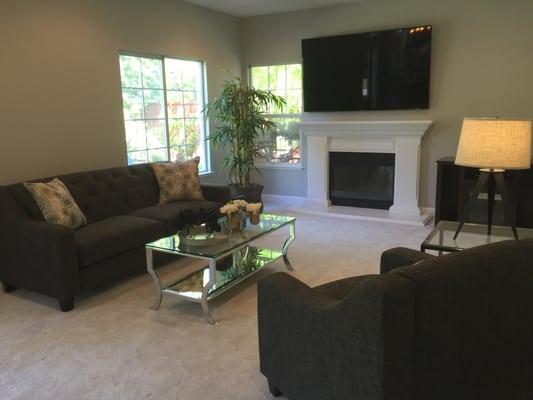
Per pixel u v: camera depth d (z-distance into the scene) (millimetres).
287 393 1954
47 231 2977
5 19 3566
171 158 5516
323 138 5938
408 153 5402
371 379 1451
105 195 4016
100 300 3223
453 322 1447
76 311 3043
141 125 5043
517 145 2662
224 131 5641
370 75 5562
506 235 3121
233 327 2785
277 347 1947
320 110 5992
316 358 1720
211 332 2725
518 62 4871
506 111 5012
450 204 5254
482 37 4984
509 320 1586
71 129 4176
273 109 6453
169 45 5211
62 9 3990
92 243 3166
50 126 3990
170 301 3189
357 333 1476
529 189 4789
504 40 4895
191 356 2455
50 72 3941
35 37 3793
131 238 3484
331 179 6086
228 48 6215
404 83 5383
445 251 2826
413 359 1430
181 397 2100
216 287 3004
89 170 4371
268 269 3758
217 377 2256
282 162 6547
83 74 4234
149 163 4641
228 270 3340
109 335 2701
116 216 3949
